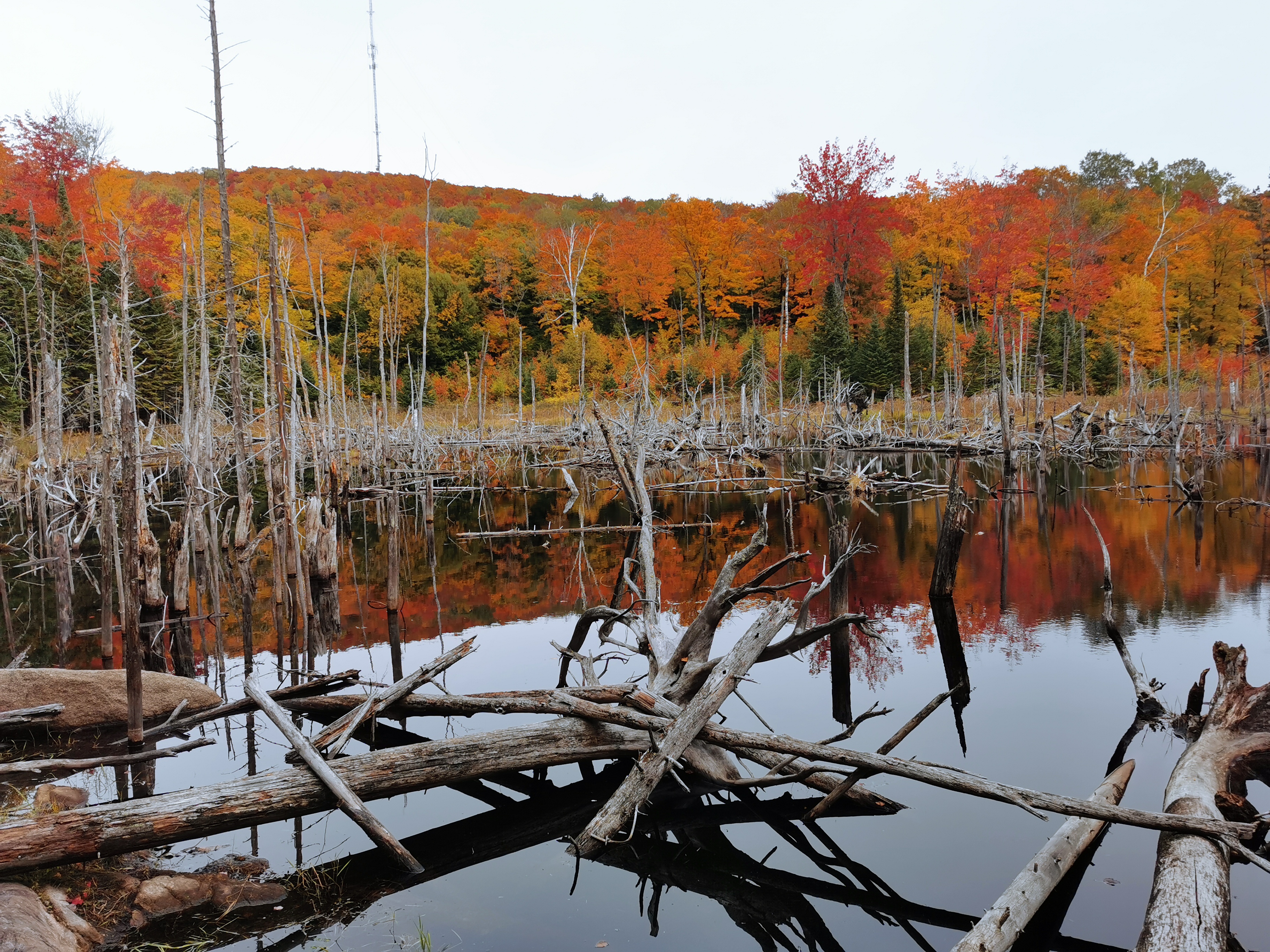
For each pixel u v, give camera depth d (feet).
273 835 16.56
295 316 106.93
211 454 51.11
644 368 119.96
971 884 14.89
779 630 17.88
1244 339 151.02
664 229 199.52
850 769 19.10
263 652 31.32
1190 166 252.01
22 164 89.30
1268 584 38.17
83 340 87.66
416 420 85.76
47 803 16.79
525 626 34.88
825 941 13.08
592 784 19.31
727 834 16.76
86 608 38.65
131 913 13.43
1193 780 16.35
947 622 33.37
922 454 114.83
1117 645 24.34
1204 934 11.37
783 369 163.32
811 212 183.01
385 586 43.75
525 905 14.03
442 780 16.89
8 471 72.43
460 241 211.41
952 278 182.29
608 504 79.92
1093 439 110.83
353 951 12.60
